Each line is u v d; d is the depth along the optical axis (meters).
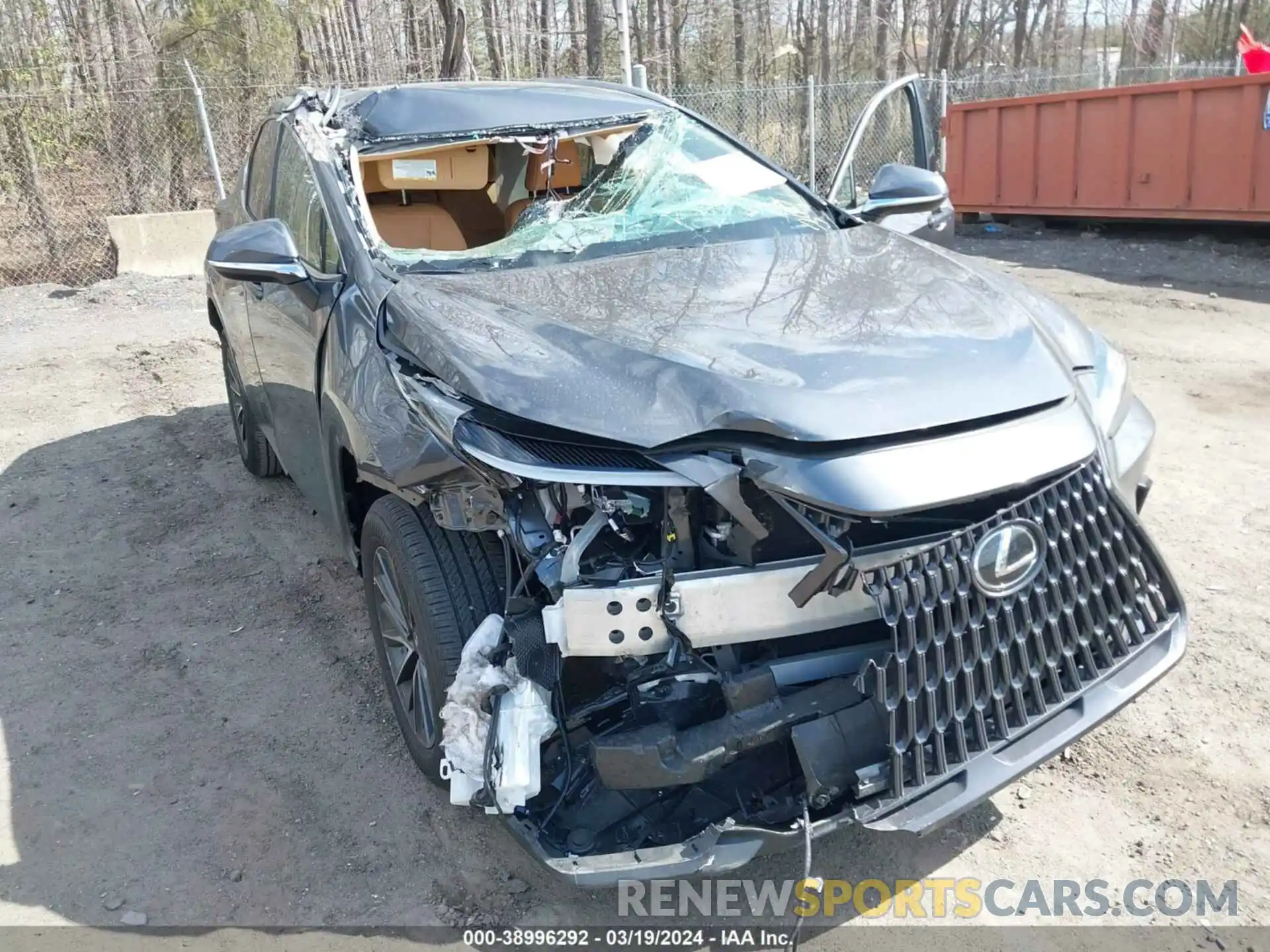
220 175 12.23
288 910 2.77
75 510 5.48
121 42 17.25
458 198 4.27
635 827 2.46
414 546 2.86
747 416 2.35
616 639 2.32
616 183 4.01
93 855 3.00
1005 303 2.96
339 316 3.36
